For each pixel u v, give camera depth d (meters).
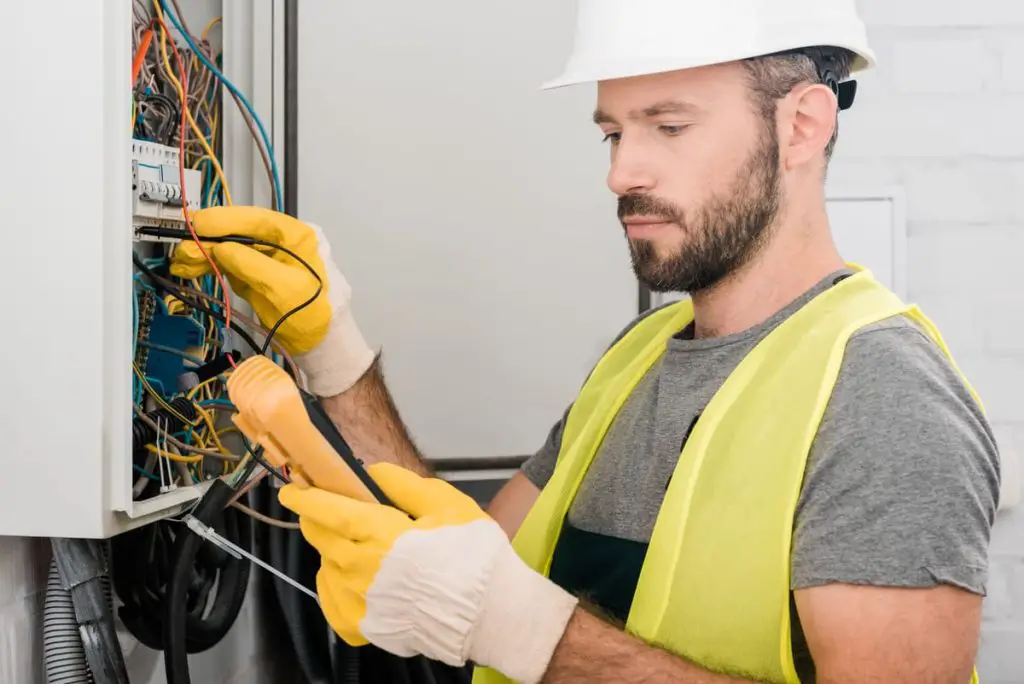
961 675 0.73
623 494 0.98
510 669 0.78
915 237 1.90
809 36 0.88
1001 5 1.87
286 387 0.78
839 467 0.77
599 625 0.79
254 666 1.62
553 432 1.22
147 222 0.98
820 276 0.94
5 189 0.88
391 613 0.78
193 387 1.07
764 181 0.89
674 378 0.98
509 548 0.81
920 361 0.79
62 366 0.88
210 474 1.23
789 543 0.78
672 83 0.88
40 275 0.87
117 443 0.89
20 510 0.88
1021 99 1.88
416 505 0.82
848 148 1.89
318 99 1.46
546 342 1.52
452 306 1.50
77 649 0.93
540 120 1.50
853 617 0.72
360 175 1.48
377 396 1.15
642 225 0.92
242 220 1.03
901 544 0.72
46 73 0.87
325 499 0.79
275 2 1.45
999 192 1.89
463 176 1.49
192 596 1.17
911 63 1.88
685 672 0.76
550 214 1.51
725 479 0.83
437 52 1.48
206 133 1.37
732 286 0.94
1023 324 1.89
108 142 0.87
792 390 0.83
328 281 1.09
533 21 1.49
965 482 0.74
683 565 0.83
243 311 1.36
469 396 1.51
